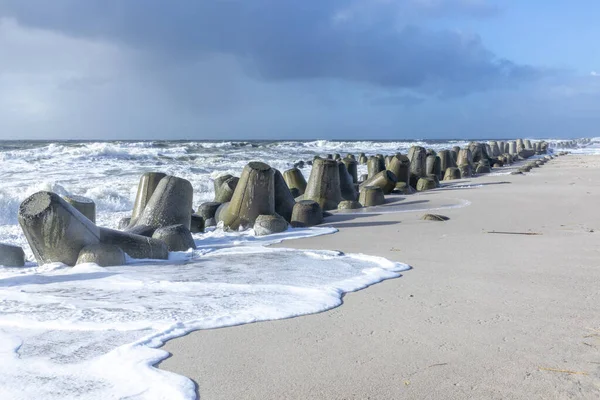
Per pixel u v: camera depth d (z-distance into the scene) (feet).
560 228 35.27
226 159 129.59
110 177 82.74
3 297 19.35
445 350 14.01
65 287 21.02
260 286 20.74
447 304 18.28
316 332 15.51
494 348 14.11
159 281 21.89
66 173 88.12
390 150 213.46
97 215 51.55
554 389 11.70
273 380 12.30
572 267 23.82
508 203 49.44
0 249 27.22
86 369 12.76
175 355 13.78
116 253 26.40
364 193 51.88
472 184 73.10
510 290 20.03
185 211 34.76
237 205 40.16
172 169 99.19
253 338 15.01
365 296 19.43
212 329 15.76
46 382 12.02
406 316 16.98
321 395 11.55
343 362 13.30
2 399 11.18
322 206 50.29
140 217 34.65
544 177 83.05
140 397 11.30
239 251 29.55
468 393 11.55
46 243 26.30
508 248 28.58
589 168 104.63
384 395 11.52
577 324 16.05
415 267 24.31
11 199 53.36
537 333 15.25
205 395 11.59
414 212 45.27
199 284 21.20
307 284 21.13
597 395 11.42
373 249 29.37
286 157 144.87
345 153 181.68
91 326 15.88
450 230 35.42
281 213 43.86
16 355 13.61
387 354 13.78
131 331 15.49
